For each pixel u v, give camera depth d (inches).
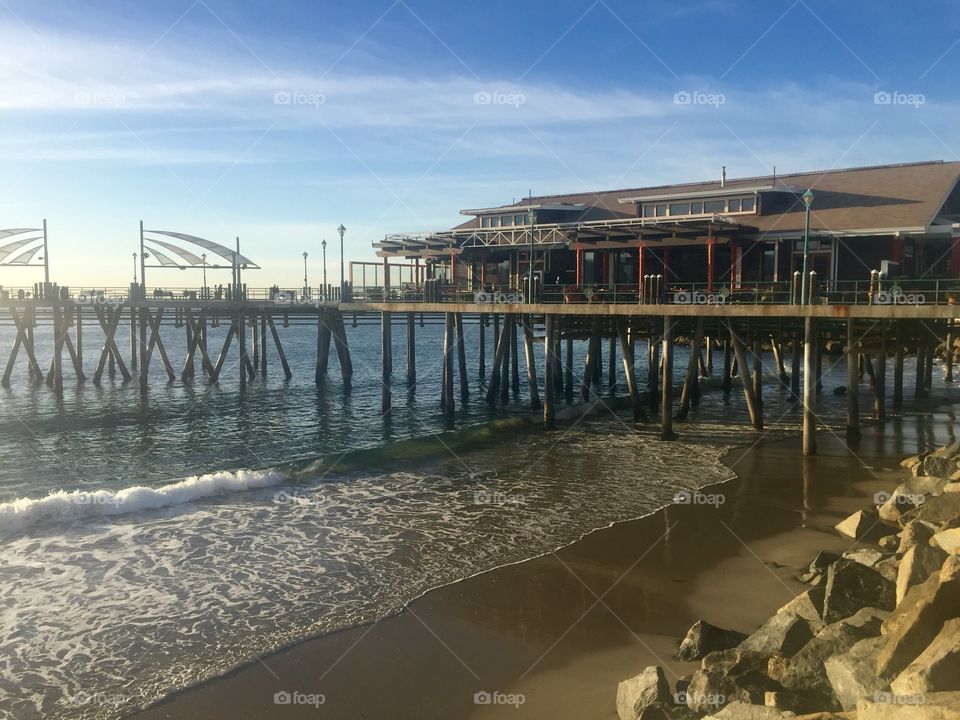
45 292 1531.7
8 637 418.6
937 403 1202.0
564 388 1563.7
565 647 399.9
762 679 304.2
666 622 426.6
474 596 469.4
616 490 709.3
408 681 369.1
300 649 403.9
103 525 615.8
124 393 1523.1
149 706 350.0
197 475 838.5
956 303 812.6
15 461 924.0
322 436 1090.1
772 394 1382.9
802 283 821.9
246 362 1726.1
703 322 1021.8
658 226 1155.9
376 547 562.6
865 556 437.7
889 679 273.4
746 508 641.0
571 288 1218.0
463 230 1397.6
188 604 463.5
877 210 1170.6
